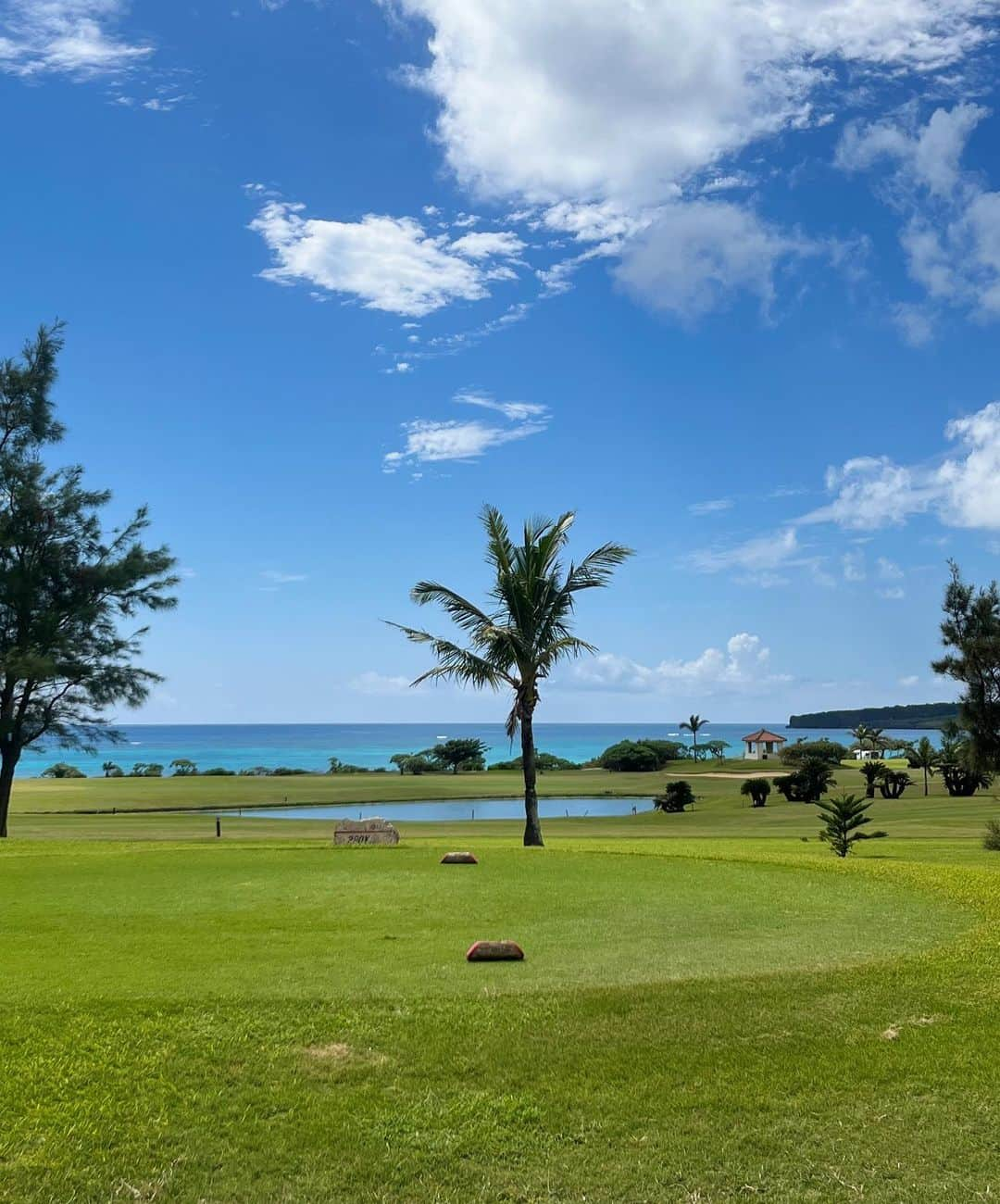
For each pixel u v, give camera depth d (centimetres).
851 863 1634
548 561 2458
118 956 903
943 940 982
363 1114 587
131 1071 631
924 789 6241
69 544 3066
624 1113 592
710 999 766
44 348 3188
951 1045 684
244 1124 573
